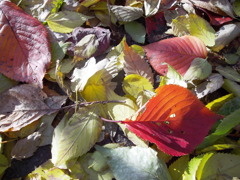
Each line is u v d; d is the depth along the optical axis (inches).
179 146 7.9
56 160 8.2
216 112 9.1
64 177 8.3
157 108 8.0
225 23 10.8
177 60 9.8
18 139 9.1
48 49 9.7
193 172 7.7
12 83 9.7
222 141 8.8
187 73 9.4
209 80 9.5
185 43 10.0
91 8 11.2
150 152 8.1
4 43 9.6
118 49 10.2
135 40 10.9
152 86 9.1
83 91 9.2
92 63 9.5
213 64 10.2
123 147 8.3
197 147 8.5
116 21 11.1
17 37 9.7
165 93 7.7
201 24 10.5
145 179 7.8
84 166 8.5
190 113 8.2
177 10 11.3
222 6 10.6
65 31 10.6
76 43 10.4
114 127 9.2
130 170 7.9
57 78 9.2
